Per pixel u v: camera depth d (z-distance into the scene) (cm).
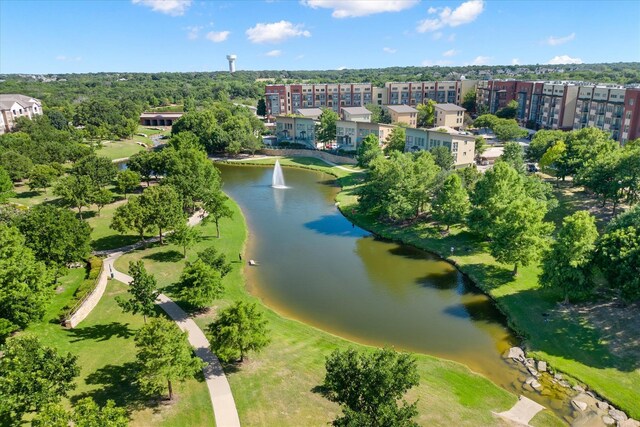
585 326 4691
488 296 5594
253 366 3991
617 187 7050
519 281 5778
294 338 4594
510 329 4906
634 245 4653
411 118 17925
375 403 2708
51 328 4500
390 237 7594
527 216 5597
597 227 7056
